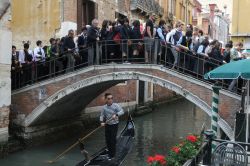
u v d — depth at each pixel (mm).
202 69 11820
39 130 14195
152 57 12242
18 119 13719
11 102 13797
